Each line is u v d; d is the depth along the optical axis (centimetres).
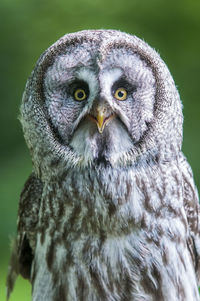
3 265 1722
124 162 929
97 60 884
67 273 942
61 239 945
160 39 2630
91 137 918
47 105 929
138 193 934
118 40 898
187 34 2653
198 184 2016
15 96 2536
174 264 947
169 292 945
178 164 973
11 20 2630
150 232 939
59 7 2631
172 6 2722
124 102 909
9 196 1997
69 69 900
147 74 916
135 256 936
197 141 2219
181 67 2553
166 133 940
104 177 929
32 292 981
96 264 937
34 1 2661
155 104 928
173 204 951
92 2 2636
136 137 926
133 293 942
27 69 2575
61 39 922
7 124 2461
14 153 2364
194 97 2456
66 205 940
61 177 942
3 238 1844
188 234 987
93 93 889
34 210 1008
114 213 930
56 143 933
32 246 1041
